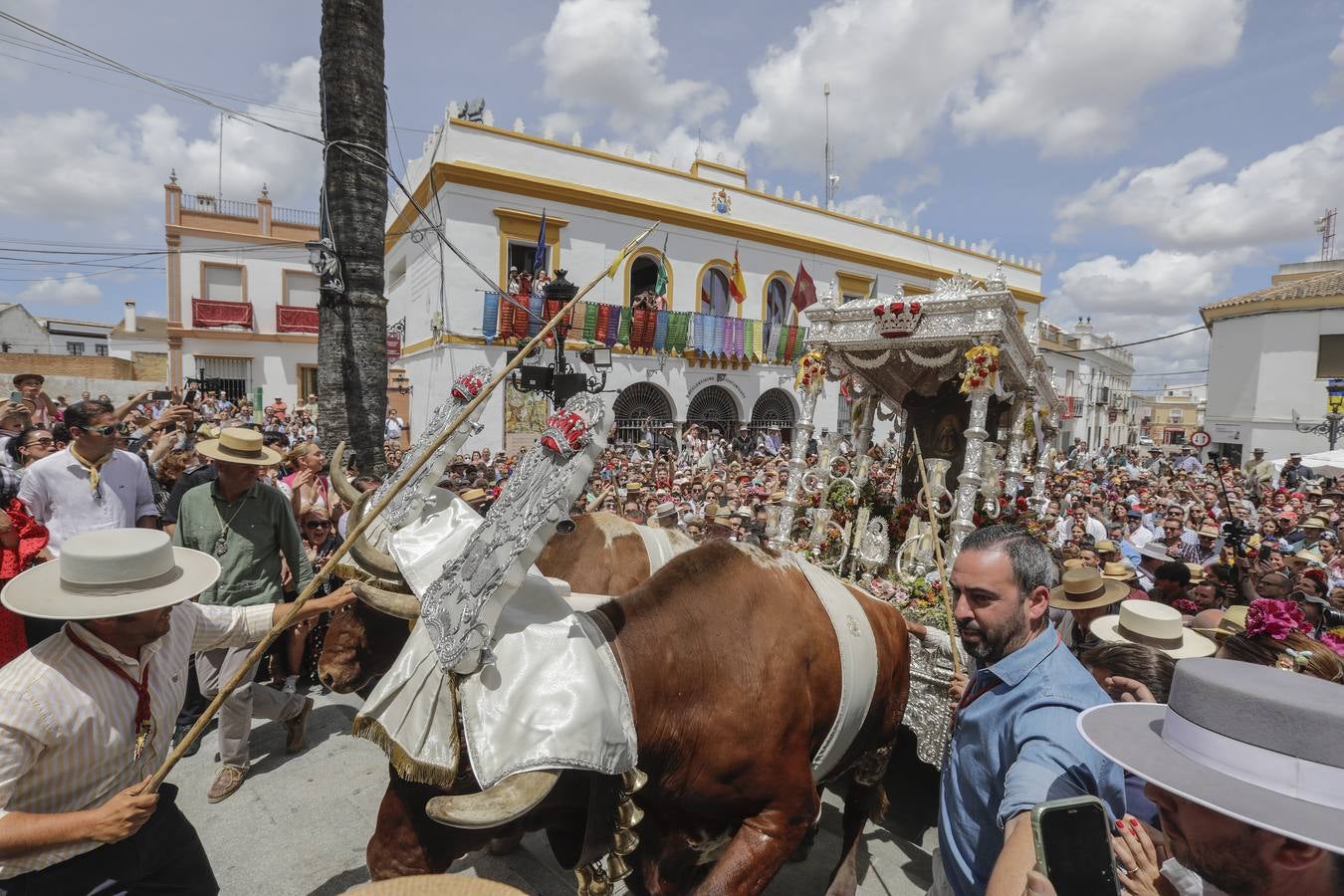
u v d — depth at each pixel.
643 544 3.63
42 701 1.89
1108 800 1.73
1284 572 5.76
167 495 5.78
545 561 3.56
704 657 2.23
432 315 17.97
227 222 26.38
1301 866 1.15
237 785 3.82
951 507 5.21
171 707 2.26
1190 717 1.30
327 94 8.39
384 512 2.54
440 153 17.84
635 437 20.41
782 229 23.17
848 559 5.46
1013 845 1.48
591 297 19.25
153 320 39.47
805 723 2.42
